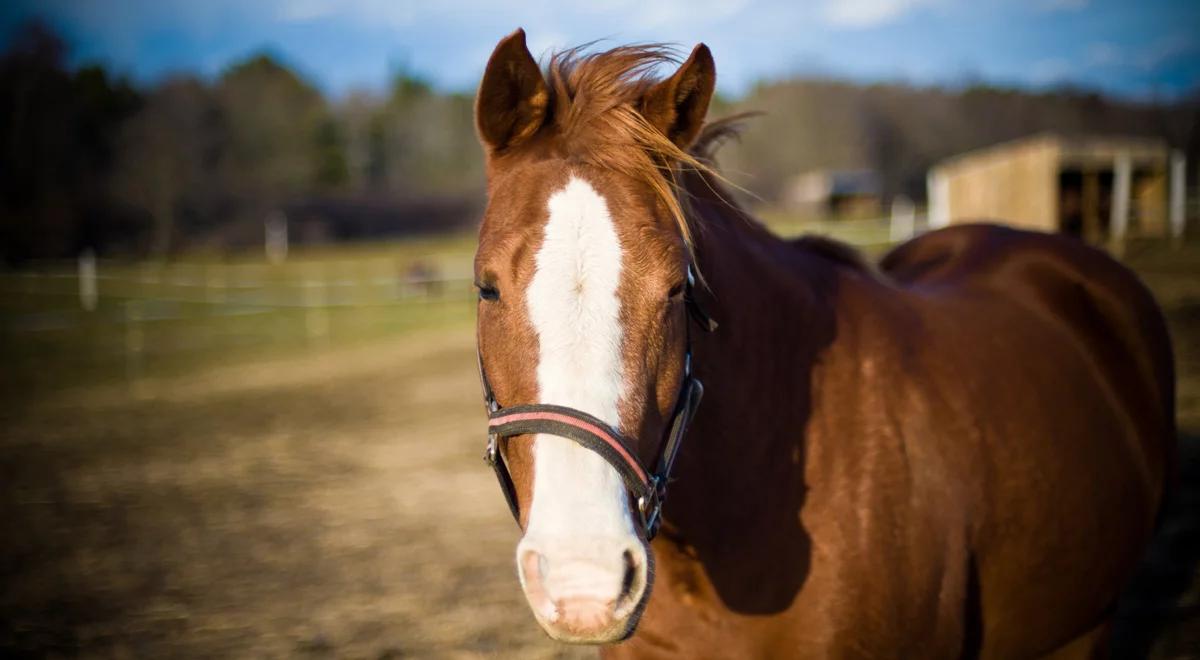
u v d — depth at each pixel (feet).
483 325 4.80
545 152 5.06
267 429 26.73
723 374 5.44
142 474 21.81
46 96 136.77
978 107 202.18
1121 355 8.10
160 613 13.10
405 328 49.90
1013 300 7.73
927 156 190.29
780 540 5.45
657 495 4.57
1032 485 6.36
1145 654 9.62
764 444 5.52
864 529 5.47
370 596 13.39
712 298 5.43
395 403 30.07
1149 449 7.93
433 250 109.40
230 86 177.58
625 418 4.34
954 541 5.80
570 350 4.33
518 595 13.16
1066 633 7.12
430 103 196.85
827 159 182.70
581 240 4.53
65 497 19.89
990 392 6.46
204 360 41.91
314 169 171.12
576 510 4.12
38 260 109.29
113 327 52.49
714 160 6.31
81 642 12.15
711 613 5.52
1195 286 33.24
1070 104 203.51
